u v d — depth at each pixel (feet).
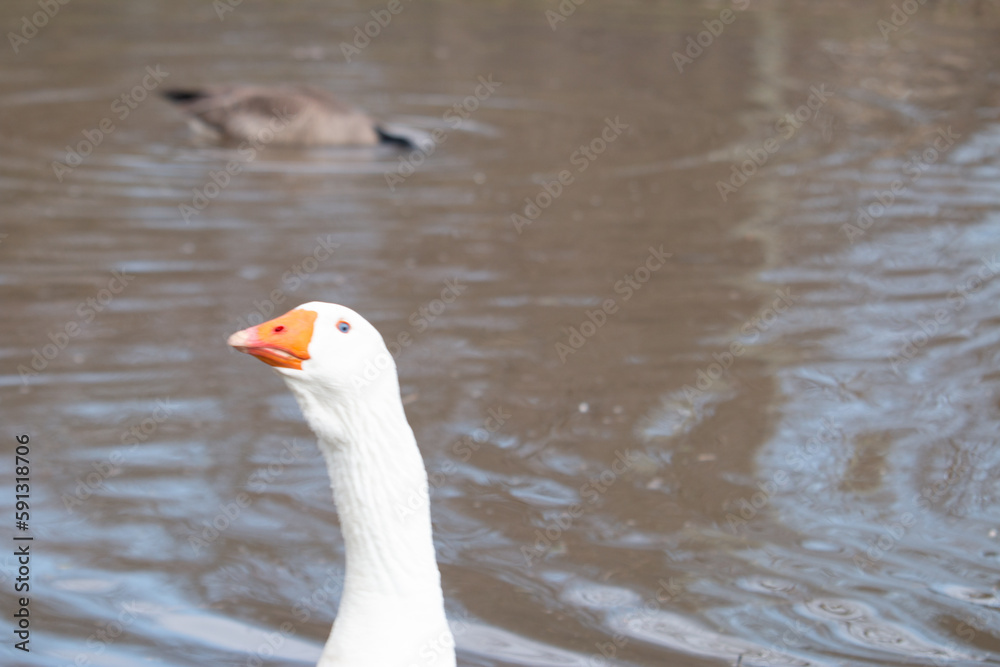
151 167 51.31
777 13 99.55
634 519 24.73
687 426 28.84
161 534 23.84
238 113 57.11
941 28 93.15
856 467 26.99
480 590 22.02
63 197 46.06
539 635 20.70
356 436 13.84
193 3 102.27
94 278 37.50
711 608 21.75
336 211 45.75
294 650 20.24
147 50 80.43
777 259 41.01
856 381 31.42
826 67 77.30
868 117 63.31
